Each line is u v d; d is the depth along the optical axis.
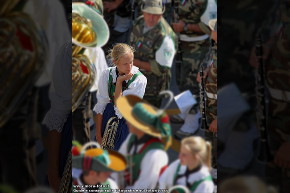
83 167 9.41
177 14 9.43
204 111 9.50
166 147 9.53
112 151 9.59
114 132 10.26
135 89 9.77
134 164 9.54
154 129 9.52
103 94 10.31
